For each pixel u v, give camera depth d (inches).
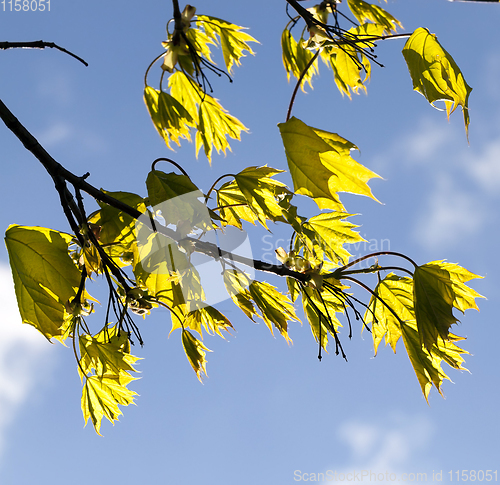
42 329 27.7
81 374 29.4
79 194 27.4
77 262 28.3
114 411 29.7
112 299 27.4
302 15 28.2
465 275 28.9
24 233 27.7
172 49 28.1
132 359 29.7
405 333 29.9
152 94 29.4
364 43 29.9
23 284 27.7
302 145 26.2
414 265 29.0
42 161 27.3
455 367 29.0
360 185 26.3
